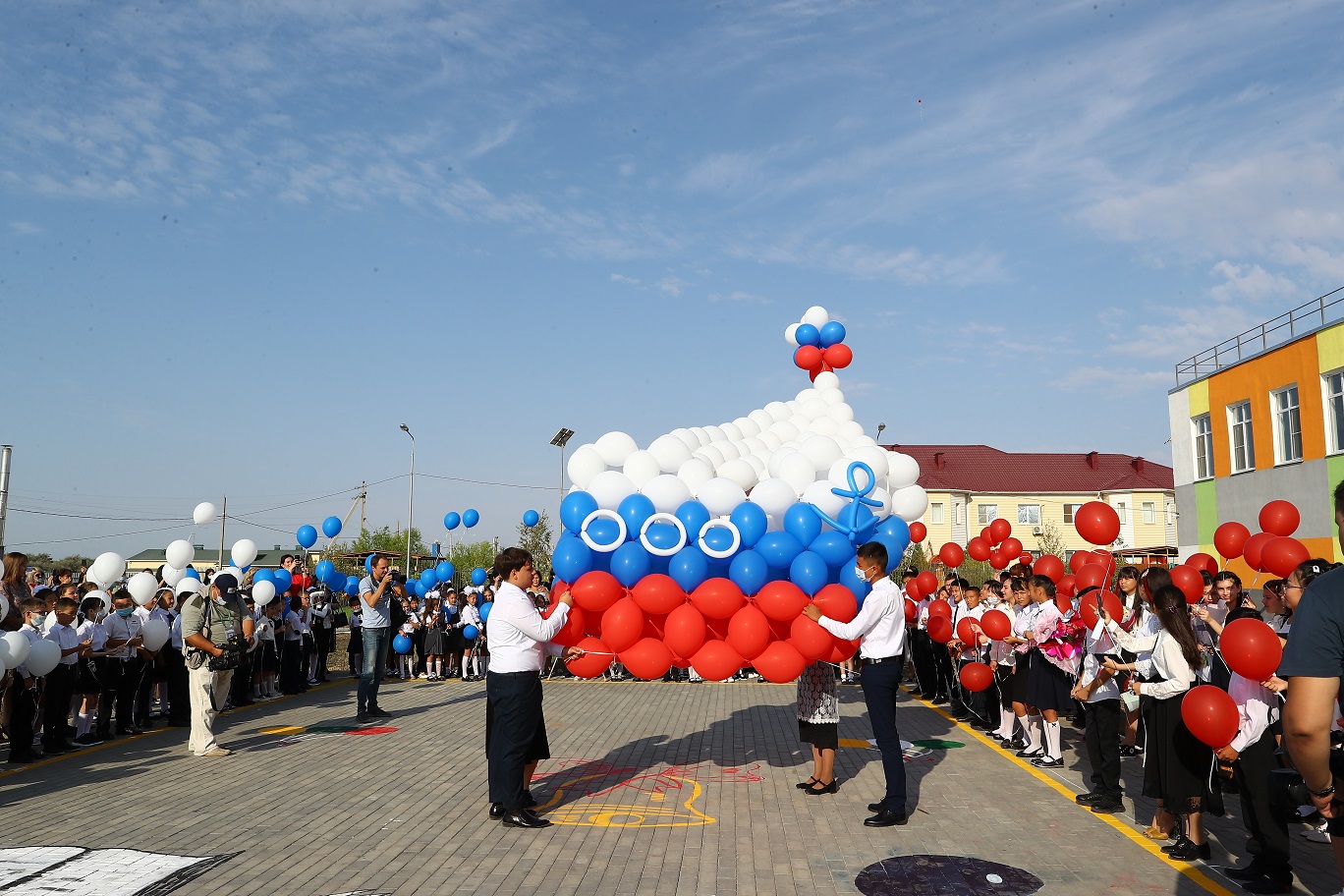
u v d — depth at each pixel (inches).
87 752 392.8
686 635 285.4
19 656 314.8
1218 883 219.5
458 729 454.6
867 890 216.7
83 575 539.2
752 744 410.0
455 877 226.1
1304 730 118.3
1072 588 360.5
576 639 295.7
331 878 224.5
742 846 253.0
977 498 1742.1
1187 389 863.7
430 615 706.8
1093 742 293.0
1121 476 1753.2
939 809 293.4
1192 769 234.4
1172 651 235.5
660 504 305.0
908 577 559.2
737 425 395.5
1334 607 118.1
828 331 460.1
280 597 581.9
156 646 431.8
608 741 417.1
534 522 630.5
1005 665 404.8
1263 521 338.3
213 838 259.1
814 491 310.7
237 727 462.6
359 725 467.8
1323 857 241.4
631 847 252.4
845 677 357.1
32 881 219.9
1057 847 250.4
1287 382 727.7
